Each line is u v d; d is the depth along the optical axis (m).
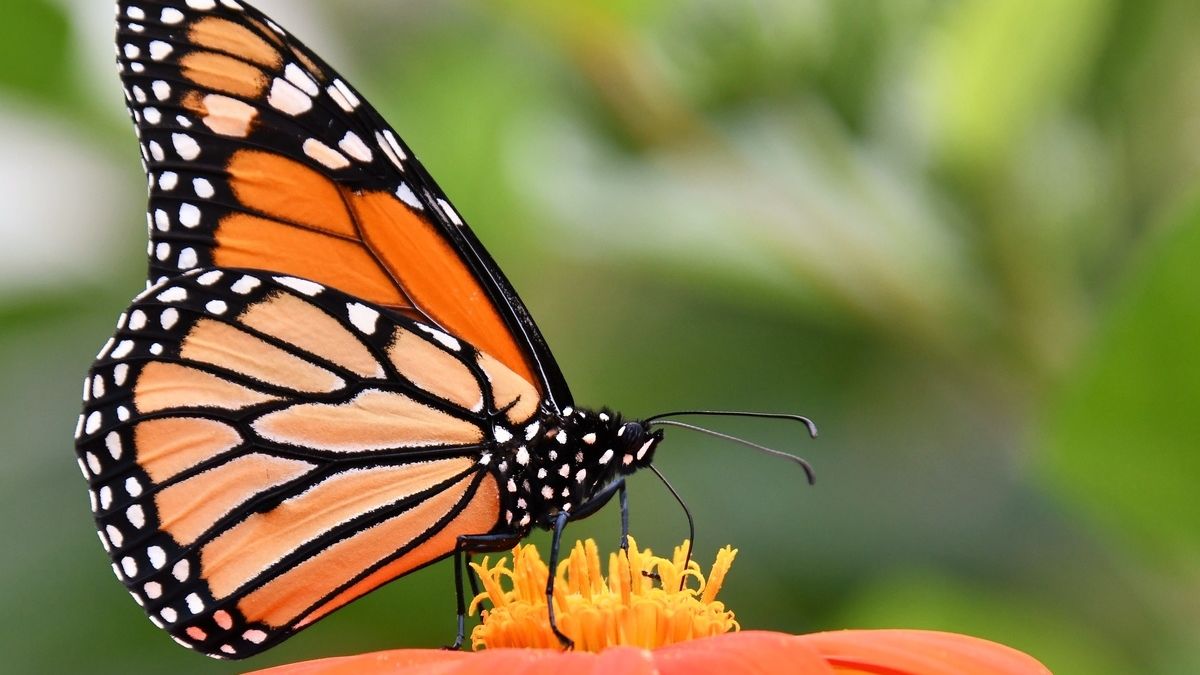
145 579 0.46
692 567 0.47
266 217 0.47
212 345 0.47
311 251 0.47
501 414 0.47
